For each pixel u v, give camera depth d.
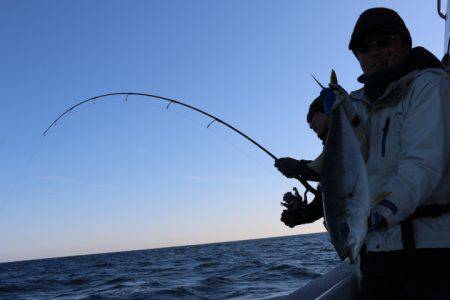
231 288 17.53
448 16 3.75
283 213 2.72
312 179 2.38
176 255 85.75
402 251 2.04
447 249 1.90
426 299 1.92
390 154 2.04
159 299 15.83
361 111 2.30
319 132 3.36
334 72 1.81
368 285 2.21
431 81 1.89
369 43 2.28
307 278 18.94
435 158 1.74
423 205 1.93
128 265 56.94
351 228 1.49
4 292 27.55
